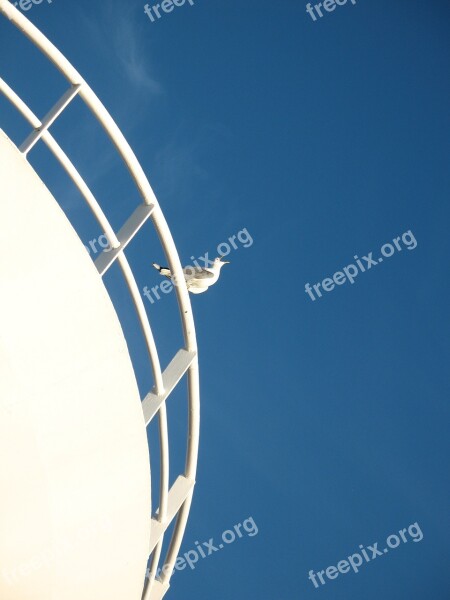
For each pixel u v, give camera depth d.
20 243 13.42
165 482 17.97
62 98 14.27
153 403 16.78
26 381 13.67
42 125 14.10
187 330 17.22
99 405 14.60
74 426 14.40
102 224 15.13
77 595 15.86
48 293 13.76
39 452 14.06
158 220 15.65
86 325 14.22
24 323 13.54
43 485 14.27
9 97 13.97
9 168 13.26
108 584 16.30
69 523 14.88
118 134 14.74
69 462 14.52
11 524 14.25
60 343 13.96
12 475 13.94
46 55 13.93
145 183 15.38
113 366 14.62
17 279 13.43
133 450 15.26
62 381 14.09
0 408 13.53
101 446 14.84
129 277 15.66
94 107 14.42
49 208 13.68
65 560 15.19
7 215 13.27
